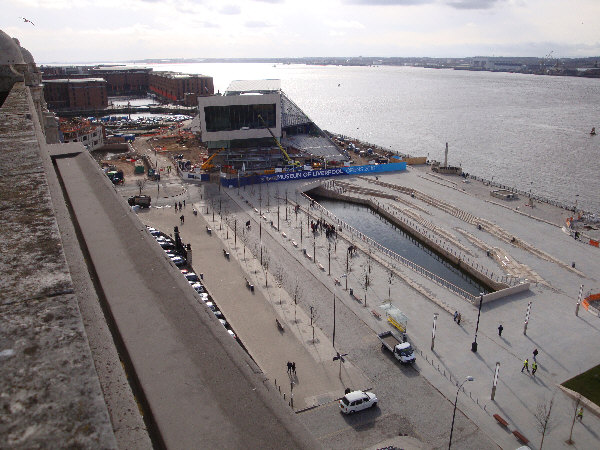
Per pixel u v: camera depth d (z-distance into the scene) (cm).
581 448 3653
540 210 9544
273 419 725
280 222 8838
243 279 6388
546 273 6750
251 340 4984
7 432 335
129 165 13162
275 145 14262
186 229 8256
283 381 4350
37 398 368
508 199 10212
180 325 956
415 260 7894
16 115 1822
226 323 5281
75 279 851
